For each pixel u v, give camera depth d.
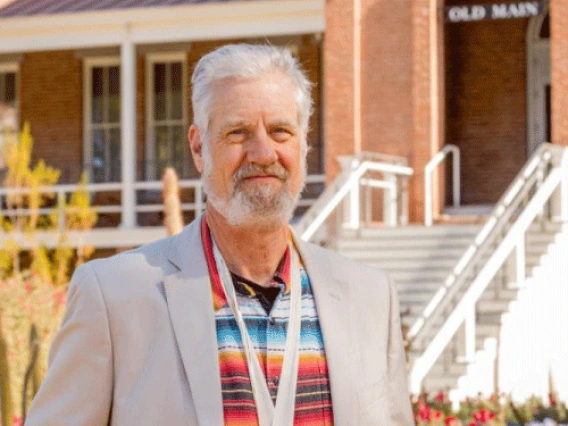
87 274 2.87
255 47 2.94
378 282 3.12
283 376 2.85
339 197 14.23
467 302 10.14
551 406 8.92
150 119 20.91
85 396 2.79
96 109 21.36
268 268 2.99
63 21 18.47
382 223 16.14
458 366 10.10
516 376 11.12
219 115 2.90
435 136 16.91
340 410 2.86
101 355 2.80
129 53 18.30
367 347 2.99
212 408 2.74
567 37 15.69
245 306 2.92
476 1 19.69
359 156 15.65
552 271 12.32
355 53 17.19
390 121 17.09
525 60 19.56
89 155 21.31
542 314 11.86
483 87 19.72
